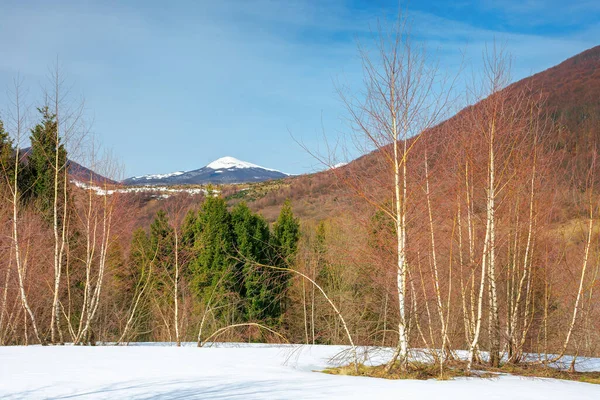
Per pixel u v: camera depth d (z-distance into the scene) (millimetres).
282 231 40156
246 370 13836
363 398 9609
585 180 17047
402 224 13836
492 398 9938
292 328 32906
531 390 11195
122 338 23859
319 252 28922
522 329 17938
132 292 29484
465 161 15203
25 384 10703
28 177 30156
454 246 16391
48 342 22500
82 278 26203
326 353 18938
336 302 25844
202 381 11633
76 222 24438
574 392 11117
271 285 33219
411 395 10047
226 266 35812
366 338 15891
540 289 18406
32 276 23469
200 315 29781
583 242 17219
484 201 16312
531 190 16844
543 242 17359
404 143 13938
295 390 10539
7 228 23859
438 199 14688
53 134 22719
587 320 16891
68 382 11062
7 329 22812
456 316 16812
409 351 14375
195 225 36281
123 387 10695
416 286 15609
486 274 15961
